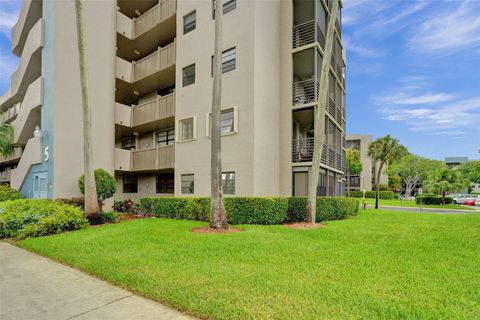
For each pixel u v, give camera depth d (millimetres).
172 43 15930
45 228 8539
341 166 19641
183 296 3889
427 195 31531
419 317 3277
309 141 15086
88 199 10633
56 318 3445
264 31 12789
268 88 12898
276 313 3365
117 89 18422
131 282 4461
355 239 7844
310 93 14094
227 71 13008
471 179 46281
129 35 17312
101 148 14867
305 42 13820
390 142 24766
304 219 11781
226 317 3307
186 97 14570
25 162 14867
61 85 13125
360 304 3598
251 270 5000
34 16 15805
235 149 12375
